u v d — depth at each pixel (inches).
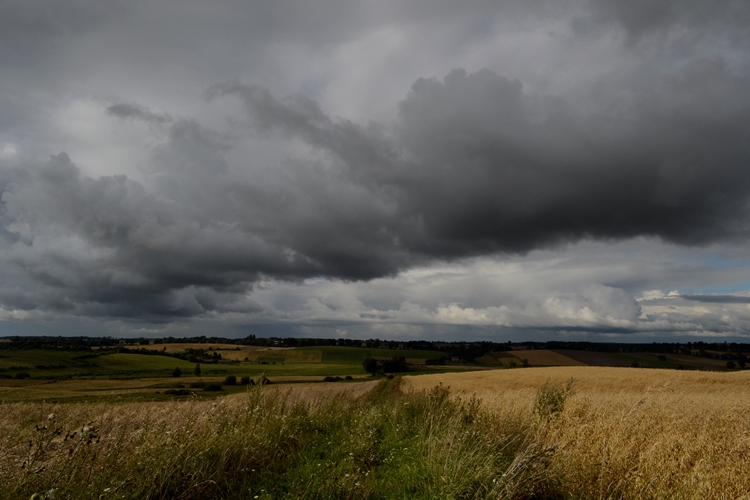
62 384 3031.5
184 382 3366.1
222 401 335.3
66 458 187.2
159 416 299.9
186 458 217.8
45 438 197.8
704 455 254.1
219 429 276.2
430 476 238.1
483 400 435.5
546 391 374.3
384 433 397.7
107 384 3090.6
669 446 261.7
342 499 216.2
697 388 1503.4
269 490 226.8
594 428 292.7
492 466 229.9
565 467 232.1
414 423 409.1
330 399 518.6
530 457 221.1
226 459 241.1
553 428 310.5
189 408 329.4
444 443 262.4
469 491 210.5
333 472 248.4
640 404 338.3
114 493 182.5
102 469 195.3
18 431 258.4
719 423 345.4
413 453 299.4
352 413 489.7
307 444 326.0
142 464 204.1
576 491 220.4
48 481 178.2
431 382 2201.0
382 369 4485.7
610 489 222.5
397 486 234.1
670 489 217.0
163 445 225.6
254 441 275.4
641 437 279.4
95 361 4532.5
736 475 229.0
